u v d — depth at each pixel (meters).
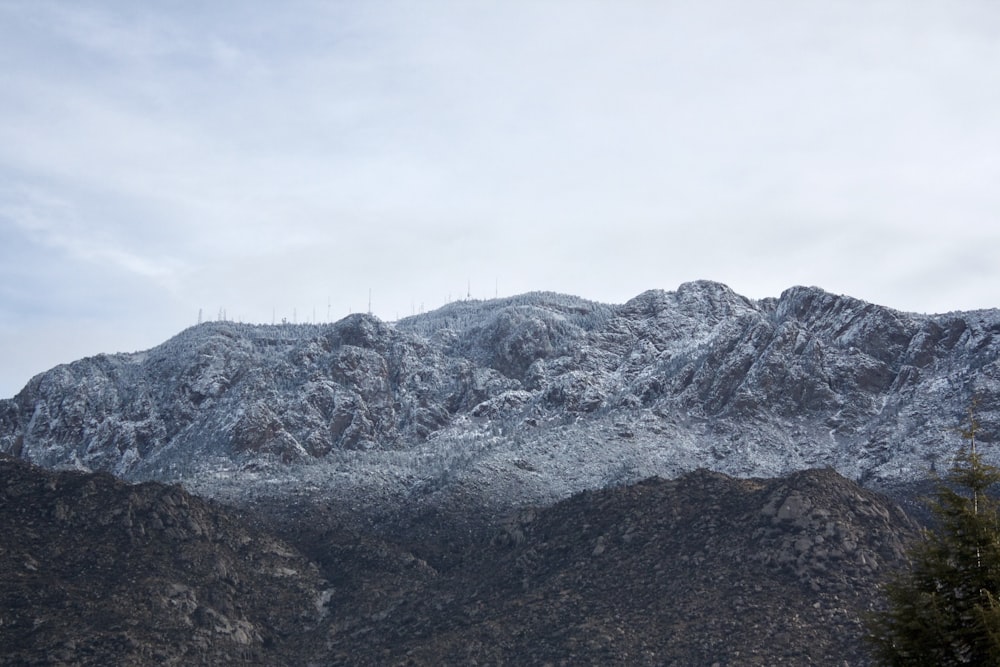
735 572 190.12
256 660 194.00
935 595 51.59
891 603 53.97
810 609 177.62
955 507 53.28
